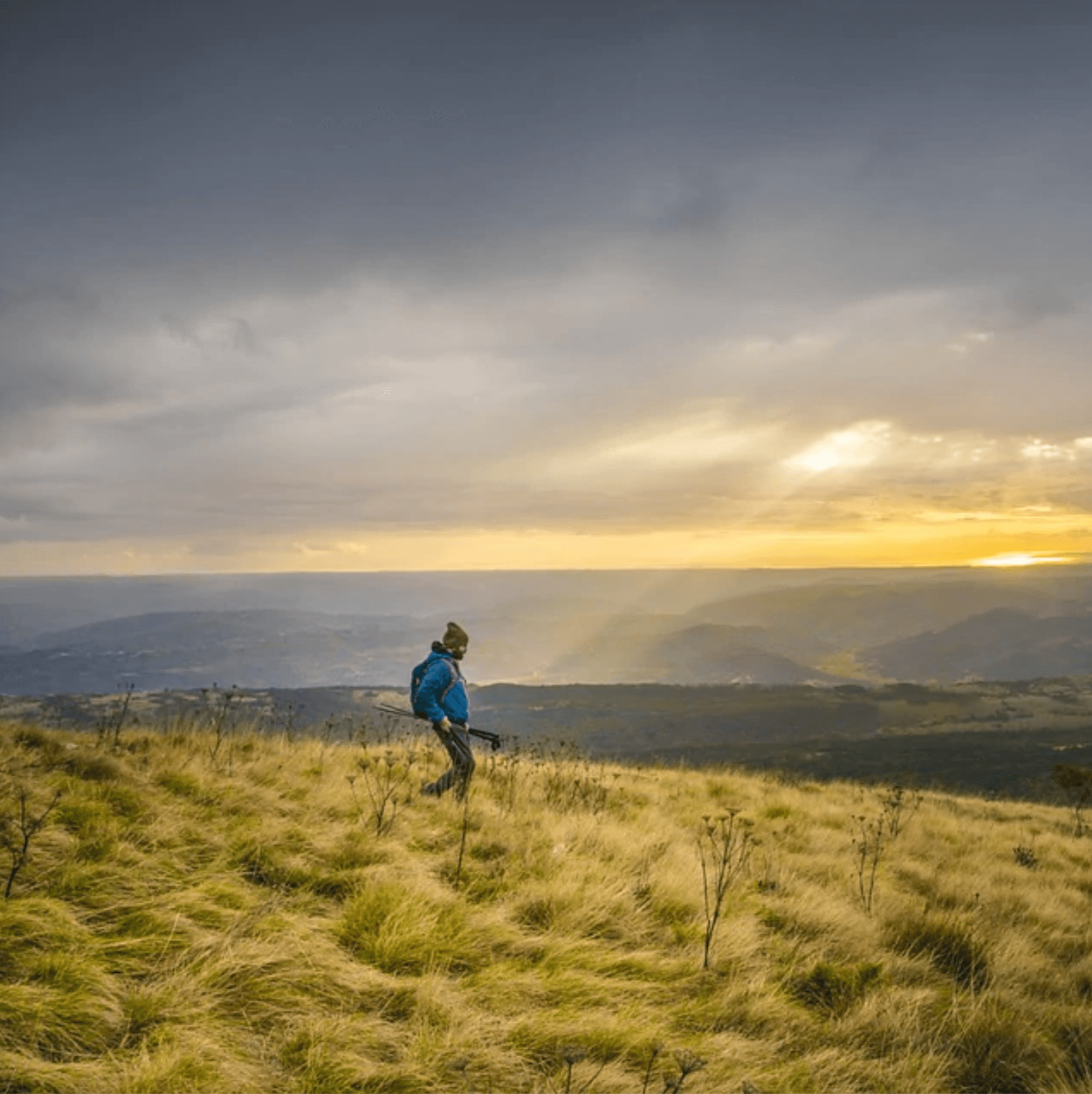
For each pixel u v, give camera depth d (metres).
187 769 7.41
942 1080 4.26
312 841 6.09
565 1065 3.74
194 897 4.71
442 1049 3.68
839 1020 4.83
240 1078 3.27
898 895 7.85
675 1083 3.50
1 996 3.41
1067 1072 4.64
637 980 4.90
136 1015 3.58
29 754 6.99
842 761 123.25
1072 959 7.03
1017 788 34.44
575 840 7.56
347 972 4.26
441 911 5.16
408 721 11.63
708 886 6.81
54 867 4.76
